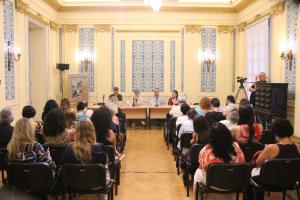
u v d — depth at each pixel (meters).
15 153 3.12
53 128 3.71
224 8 10.84
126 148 7.18
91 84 11.08
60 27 10.93
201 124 4.07
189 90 11.12
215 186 3.05
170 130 6.66
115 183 4.28
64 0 10.48
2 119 4.14
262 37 8.96
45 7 9.58
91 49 11.00
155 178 5.06
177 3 10.58
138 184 4.77
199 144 3.93
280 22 7.89
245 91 9.58
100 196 3.37
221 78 11.16
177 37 11.08
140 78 11.16
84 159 3.09
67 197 4.16
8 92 6.87
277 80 8.16
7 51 6.82
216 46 11.08
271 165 3.01
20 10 7.52
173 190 4.52
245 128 3.90
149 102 10.55
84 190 3.15
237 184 3.05
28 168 2.97
